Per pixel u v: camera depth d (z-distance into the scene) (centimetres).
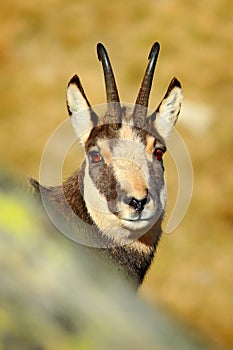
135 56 2948
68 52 3006
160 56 2936
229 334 1928
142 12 3131
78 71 2920
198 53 2942
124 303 254
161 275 2073
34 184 930
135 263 964
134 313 252
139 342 244
